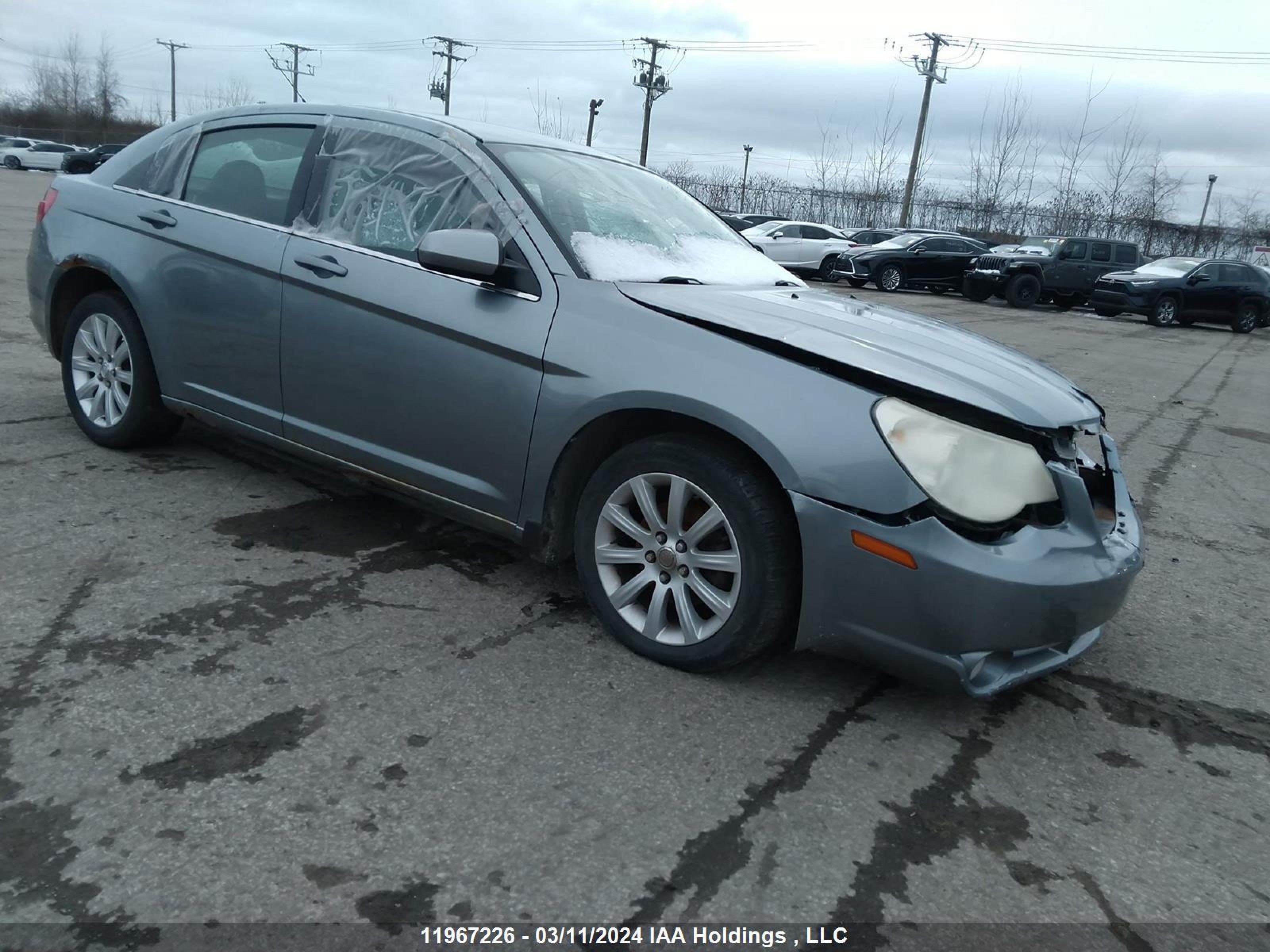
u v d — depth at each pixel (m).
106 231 4.26
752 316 2.97
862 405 2.63
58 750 2.31
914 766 2.63
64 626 2.89
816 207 43.28
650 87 44.06
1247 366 14.45
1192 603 4.12
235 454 4.65
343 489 4.33
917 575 2.54
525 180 3.38
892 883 2.16
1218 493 6.13
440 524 4.02
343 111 3.84
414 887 1.99
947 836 2.34
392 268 3.38
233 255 3.78
